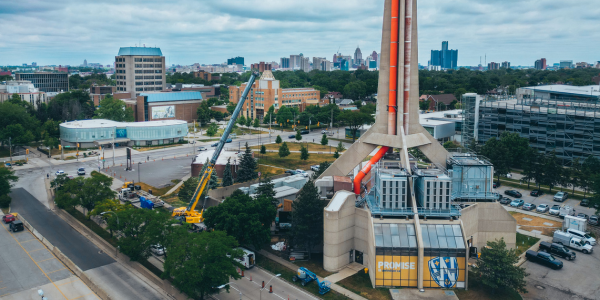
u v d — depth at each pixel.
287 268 86.19
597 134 152.62
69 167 167.62
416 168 91.44
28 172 160.50
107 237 100.94
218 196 125.69
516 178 151.25
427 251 77.38
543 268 86.19
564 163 162.62
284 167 168.88
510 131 175.75
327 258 84.94
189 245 74.62
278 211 109.06
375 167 93.19
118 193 134.50
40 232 104.75
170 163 176.38
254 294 75.94
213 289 73.25
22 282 81.25
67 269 86.88
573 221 100.25
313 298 74.88
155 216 85.50
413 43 93.69
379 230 80.44
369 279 81.62
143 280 82.25
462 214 87.00
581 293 76.81
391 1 93.31
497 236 93.44
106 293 75.56
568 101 177.88
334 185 100.44
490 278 75.19
